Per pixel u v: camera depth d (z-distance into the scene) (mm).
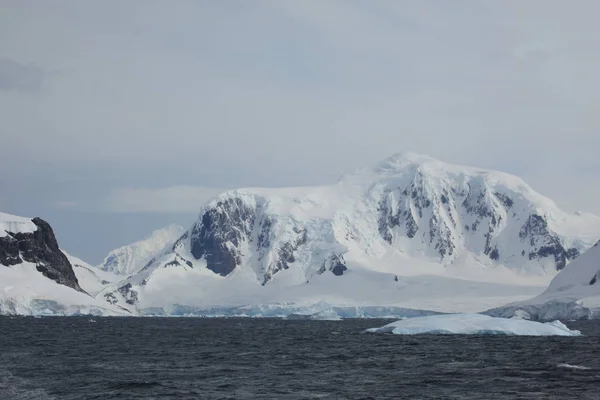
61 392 113000
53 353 180625
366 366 152375
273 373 139375
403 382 126438
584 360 162625
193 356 175500
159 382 123500
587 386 120500
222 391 115312
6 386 118812
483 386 121250
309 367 150375
